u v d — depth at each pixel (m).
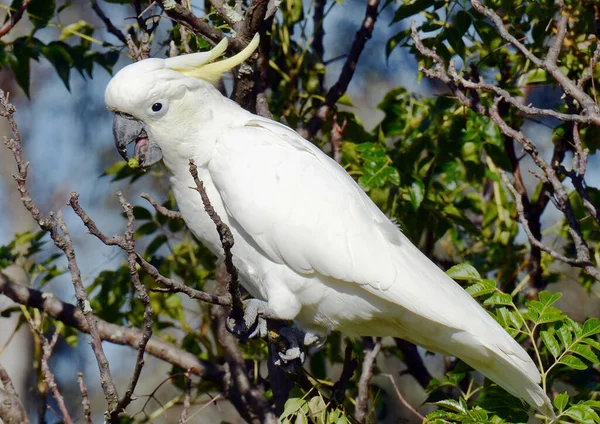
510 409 7.84
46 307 11.23
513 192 9.09
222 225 6.59
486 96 10.94
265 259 8.26
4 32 10.34
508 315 8.09
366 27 11.18
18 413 8.77
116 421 7.20
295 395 8.62
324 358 11.61
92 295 12.38
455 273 8.35
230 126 8.43
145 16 11.02
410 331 8.27
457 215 11.15
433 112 11.12
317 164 8.31
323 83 12.52
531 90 16.12
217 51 8.27
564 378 10.45
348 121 11.43
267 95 11.97
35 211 6.84
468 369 8.66
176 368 11.51
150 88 8.02
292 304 8.23
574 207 11.47
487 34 10.46
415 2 10.31
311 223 8.00
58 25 11.39
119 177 11.93
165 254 13.16
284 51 11.59
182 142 8.25
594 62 8.89
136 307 11.69
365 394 9.52
